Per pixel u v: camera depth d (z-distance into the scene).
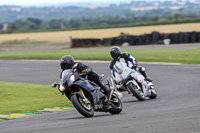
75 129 25.41
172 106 35.31
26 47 193.50
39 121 31.36
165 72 70.19
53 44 199.12
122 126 25.41
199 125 24.23
